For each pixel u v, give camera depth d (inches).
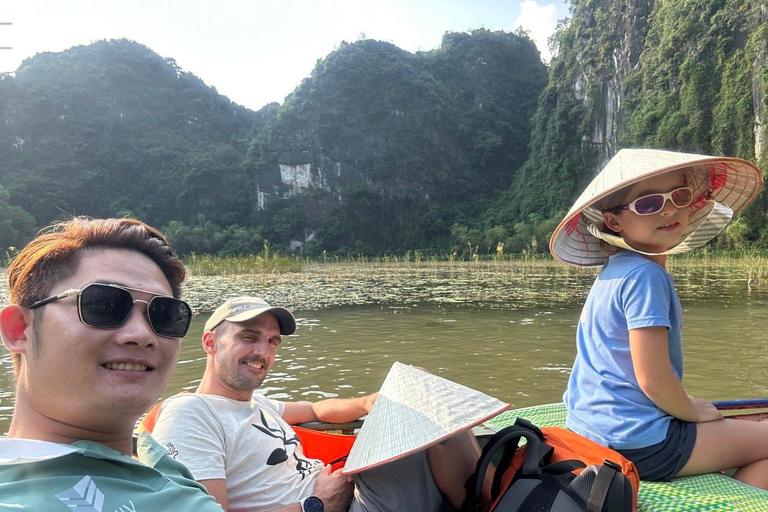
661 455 64.9
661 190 70.0
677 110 2437.3
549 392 160.1
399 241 3440.0
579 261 87.8
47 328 33.9
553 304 389.4
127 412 35.1
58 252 35.4
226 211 3383.4
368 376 181.6
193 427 64.7
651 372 63.9
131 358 35.1
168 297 37.7
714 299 390.9
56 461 32.7
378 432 60.3
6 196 2534.5
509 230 2950.3
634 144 2588.6
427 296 468.1
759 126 2057.1
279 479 69.7
